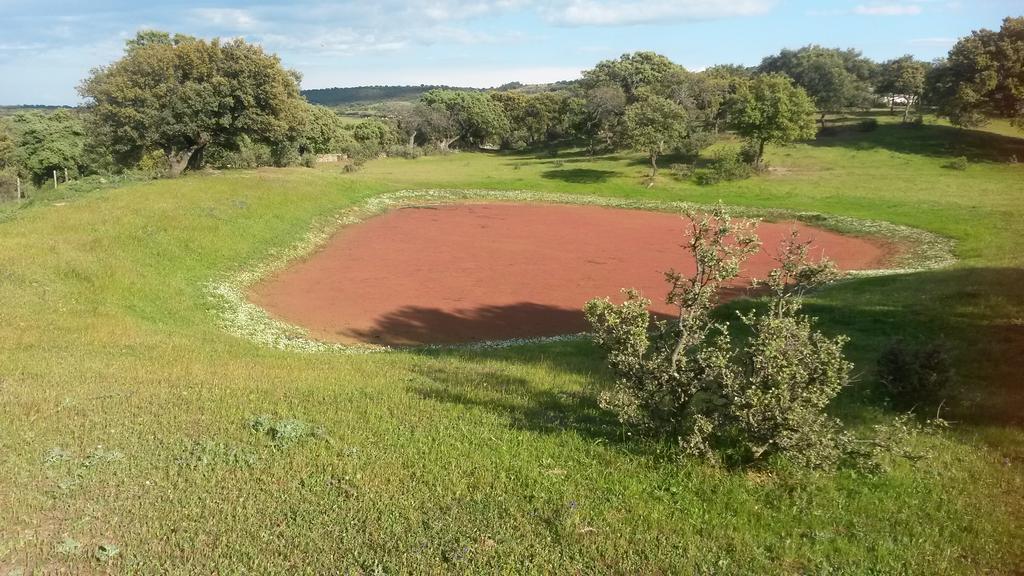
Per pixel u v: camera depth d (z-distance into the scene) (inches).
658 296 901.2
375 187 1668.3
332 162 2706.7
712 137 2305.6
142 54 1531.7
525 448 304.2
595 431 329.1
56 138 2294.5
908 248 1154.0
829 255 1156.5
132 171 1701.5
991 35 2165.4
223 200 1154.7
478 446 307.1
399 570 208.4
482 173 2130.9
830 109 2994.6
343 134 2952.8
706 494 256.1
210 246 924.6
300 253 1052.5
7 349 454.0
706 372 282.7
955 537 229.1
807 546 222.8
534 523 235.8
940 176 1825.8
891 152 2207.2
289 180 1472.7
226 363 481.4
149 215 976.3
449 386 434.3
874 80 3425.2
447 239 1258.0
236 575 205.2
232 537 224.8
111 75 1539.1
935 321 592.4
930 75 2395.4
